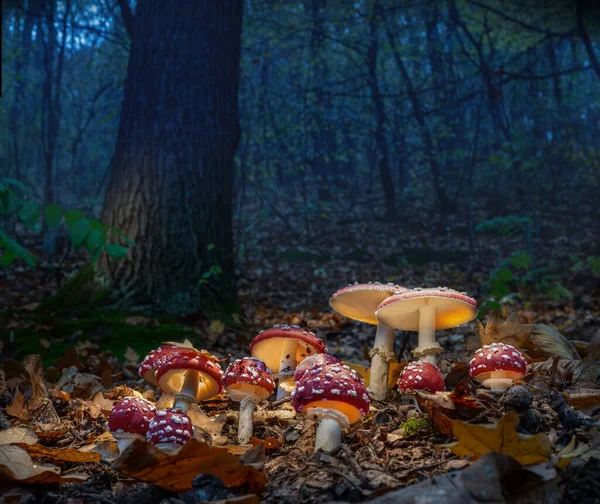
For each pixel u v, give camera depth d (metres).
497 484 0.69
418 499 0.69
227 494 0.76
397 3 6.11
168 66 2.34
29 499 0.81
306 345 1.03
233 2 2.50
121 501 0.80
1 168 5.41
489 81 5.14
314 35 6.31
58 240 3.92
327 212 6.90
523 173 6.38
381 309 1.00
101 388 1.26
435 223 6.07
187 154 2.29
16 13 6.09
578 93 7.53
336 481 0.77
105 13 6.10
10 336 1.71
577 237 4.96
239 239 5.04
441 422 0.89
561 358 1.12
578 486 0.72
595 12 4.64
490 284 2.82
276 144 6.41
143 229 2.19
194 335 1.91
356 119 6.57
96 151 8.60
